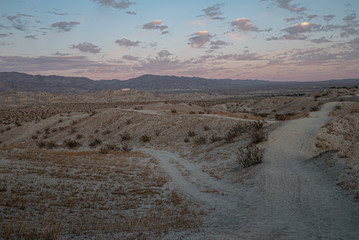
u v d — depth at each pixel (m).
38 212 9.50
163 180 16.62
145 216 10.14
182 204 12.04
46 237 6.75
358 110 30.81
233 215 9.95
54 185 13.54
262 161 17.94
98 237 7.15
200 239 7.06
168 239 7.09
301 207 9.69
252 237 7.16
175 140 33.84
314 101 66.94
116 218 9.77
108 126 47.62
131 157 25.08
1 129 63.78
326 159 15.27
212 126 34.47
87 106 154.12
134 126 43.19
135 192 13.82
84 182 14.84
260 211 9.99
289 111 64.56
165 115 44.97
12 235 6.70
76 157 22.73
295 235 7.07
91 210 10.55
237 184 15.00
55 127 57.12
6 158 19.27
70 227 8.10
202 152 26.06
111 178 16.34
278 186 12.89
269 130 26.38
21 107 166.12
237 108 106.69
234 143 25.42
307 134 22.72
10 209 9.30
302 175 13.98
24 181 13.47
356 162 13.51
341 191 10.65
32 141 48.06
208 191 14.20
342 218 8.00
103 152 27.08
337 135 22.27
